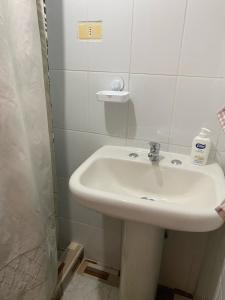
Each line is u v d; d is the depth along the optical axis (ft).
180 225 2.22
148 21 2.91
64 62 3.48
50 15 3.29
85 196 2.46
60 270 4.29
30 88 2.71
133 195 3.33
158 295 4.25
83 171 2.92
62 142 4.02
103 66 3.30
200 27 2.75
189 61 2.91
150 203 2.27
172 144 3.38
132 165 3.27
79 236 4.71
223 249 2.87
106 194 2.41
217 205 2.30
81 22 3.19
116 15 3.01
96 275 4.58
